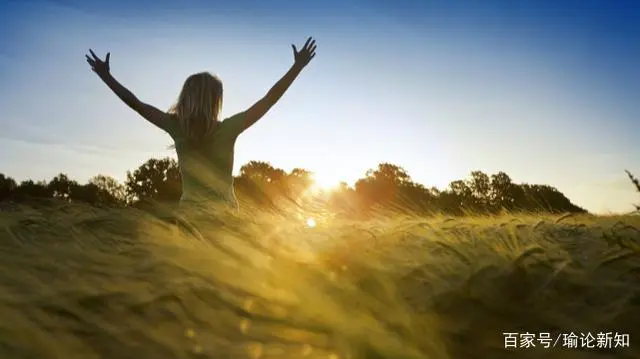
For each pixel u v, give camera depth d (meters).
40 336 0.71
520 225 1.75
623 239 1.46
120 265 1.02
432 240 1.47
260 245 1.25
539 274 1.22
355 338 0.85
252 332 0.85
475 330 1.01
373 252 1.33
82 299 0.84
